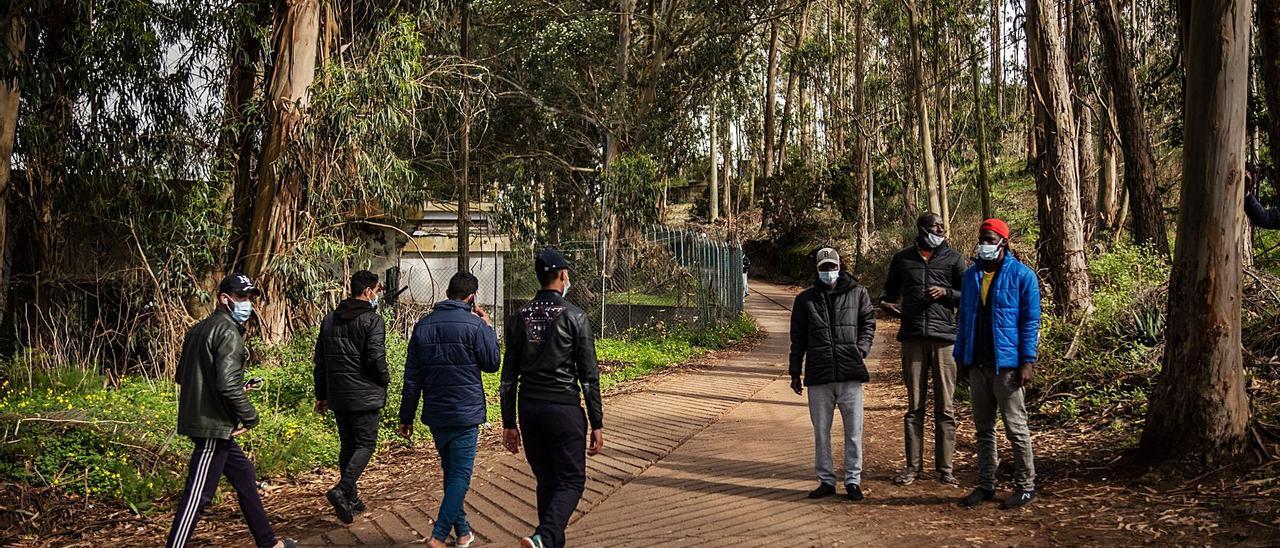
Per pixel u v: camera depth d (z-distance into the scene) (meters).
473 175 26.55
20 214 12.24
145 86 11.81
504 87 26.59
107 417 7.88
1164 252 13.88
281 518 6.51
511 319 4.75
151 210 12.36
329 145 12.38
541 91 27.47
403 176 13.98
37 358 10.15
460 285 5.45
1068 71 20.28
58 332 11.01
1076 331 9.88
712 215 55.81
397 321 14.12
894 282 6.61
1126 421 7.67
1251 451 5.79
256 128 12.73
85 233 12.92
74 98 12.00
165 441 7.70
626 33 28.31
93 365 10.81
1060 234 11.28
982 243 5.79
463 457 5.22
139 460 7.35
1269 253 14.84
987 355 5.73
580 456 4.64
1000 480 6.51
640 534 5.53
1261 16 7.34
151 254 12.02
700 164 69.38
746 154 64.81
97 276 11.80
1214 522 4.97
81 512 6.69
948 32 28.81
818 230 44.47
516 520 6.09
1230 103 5.77
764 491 6.55
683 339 18.72
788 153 50.38
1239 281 5.89
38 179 12.31
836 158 47.53
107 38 11.23
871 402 10.68
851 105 46.88
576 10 28.30
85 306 12.55
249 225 12.85
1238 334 5.87
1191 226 5.92
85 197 12.24
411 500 6.84
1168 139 23.56
